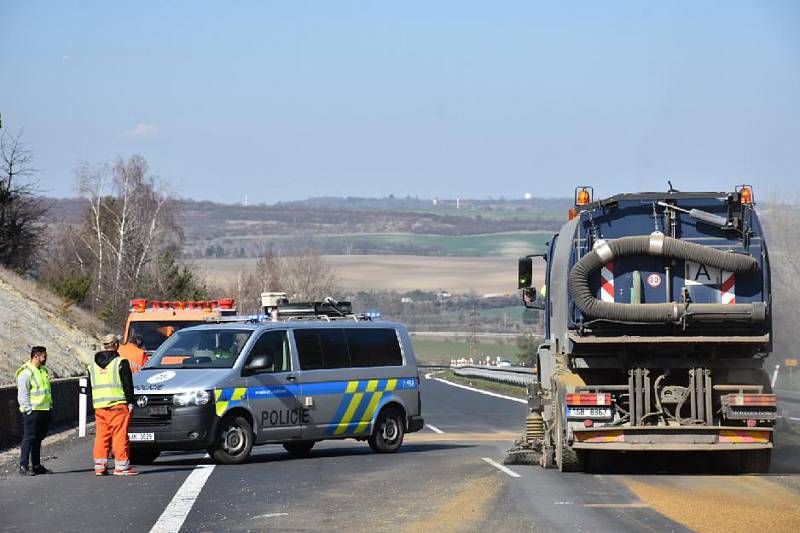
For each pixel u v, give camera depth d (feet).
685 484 91.50
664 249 94.99
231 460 111.24
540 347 119.85
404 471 103.24
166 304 176.96
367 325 127.95
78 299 370.53
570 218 103.81
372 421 125.70
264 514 75.97
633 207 97.40
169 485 92.84
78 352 279.90
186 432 108.37
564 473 100.78
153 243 476.54
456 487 90.27
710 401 96.68
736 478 95.96
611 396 96.37
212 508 79.00
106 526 71.82
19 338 252.62
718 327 96.12
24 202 382.42
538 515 74.49
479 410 232.73
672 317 94.89
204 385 109.70
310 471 103.65
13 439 143.74
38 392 103.76
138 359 148.56
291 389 117.29
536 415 117.50
